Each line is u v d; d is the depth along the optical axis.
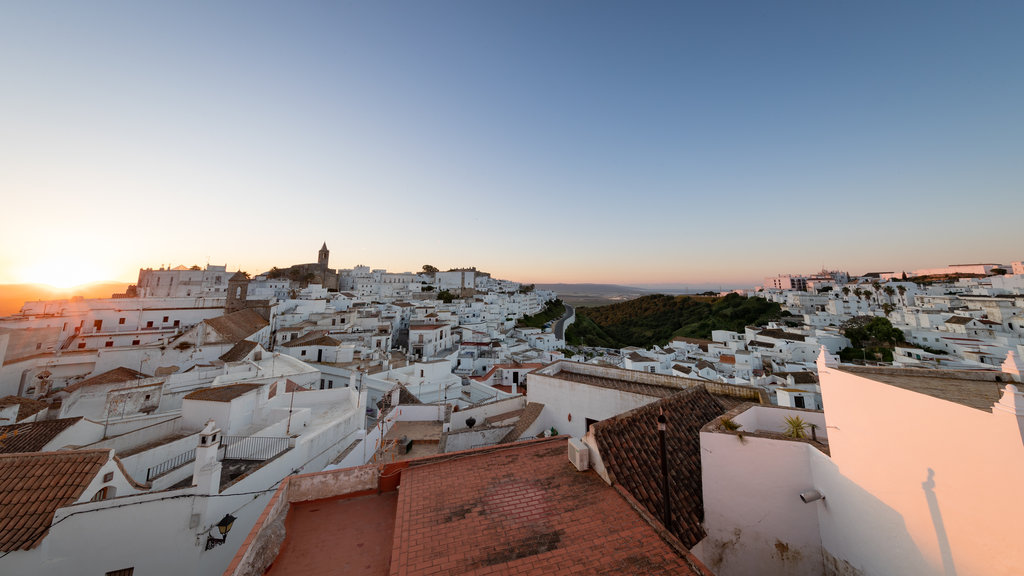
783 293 142.38
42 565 11.72
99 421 19.86
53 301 50.97
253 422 22.38
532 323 126.62
